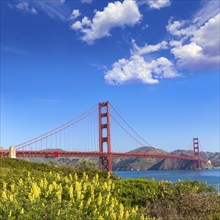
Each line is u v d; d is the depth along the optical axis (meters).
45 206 8.24
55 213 8.02
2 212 8.04
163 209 11.05
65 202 8.86
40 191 9.45
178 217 10.62
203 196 11.75
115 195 11.78
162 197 11.76
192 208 11.09
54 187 9.98
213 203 11.38
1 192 10.52
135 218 9.35
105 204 9.40
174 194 11.89
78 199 9.27
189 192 11.80
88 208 8.96
